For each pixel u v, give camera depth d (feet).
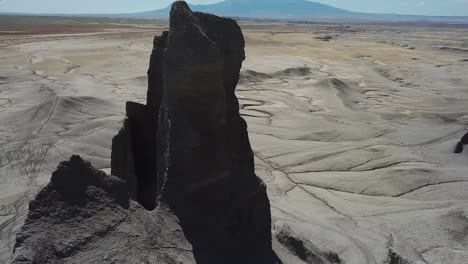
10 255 71.82
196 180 51.52
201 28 51.31
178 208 50.11
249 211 56.85
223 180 53.21
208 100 51.39
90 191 44.98
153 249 44.75
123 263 41.78
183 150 50.85
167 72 50.90
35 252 38.91
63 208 42.88
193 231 49.52
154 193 62.13
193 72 49.88
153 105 63.16
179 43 49.67
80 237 41.93
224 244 51.44
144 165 63.21
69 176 44.32
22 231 40.47
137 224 45.98
